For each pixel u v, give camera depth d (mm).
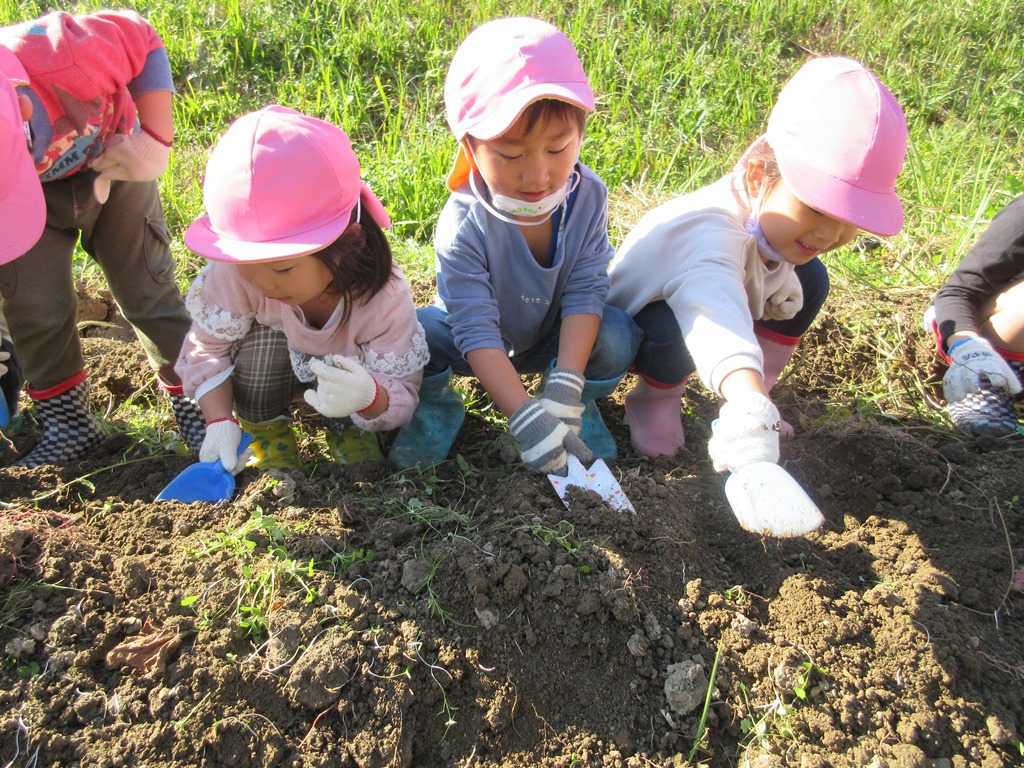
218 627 932
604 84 2484
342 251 1035
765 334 1354
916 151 2240
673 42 2691
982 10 3078
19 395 1393
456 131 1057
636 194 2070
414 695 910
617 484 1101
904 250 1860
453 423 1300
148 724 872
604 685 944
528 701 930
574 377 1160
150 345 1305
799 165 1058
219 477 1116
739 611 992
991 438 1318
